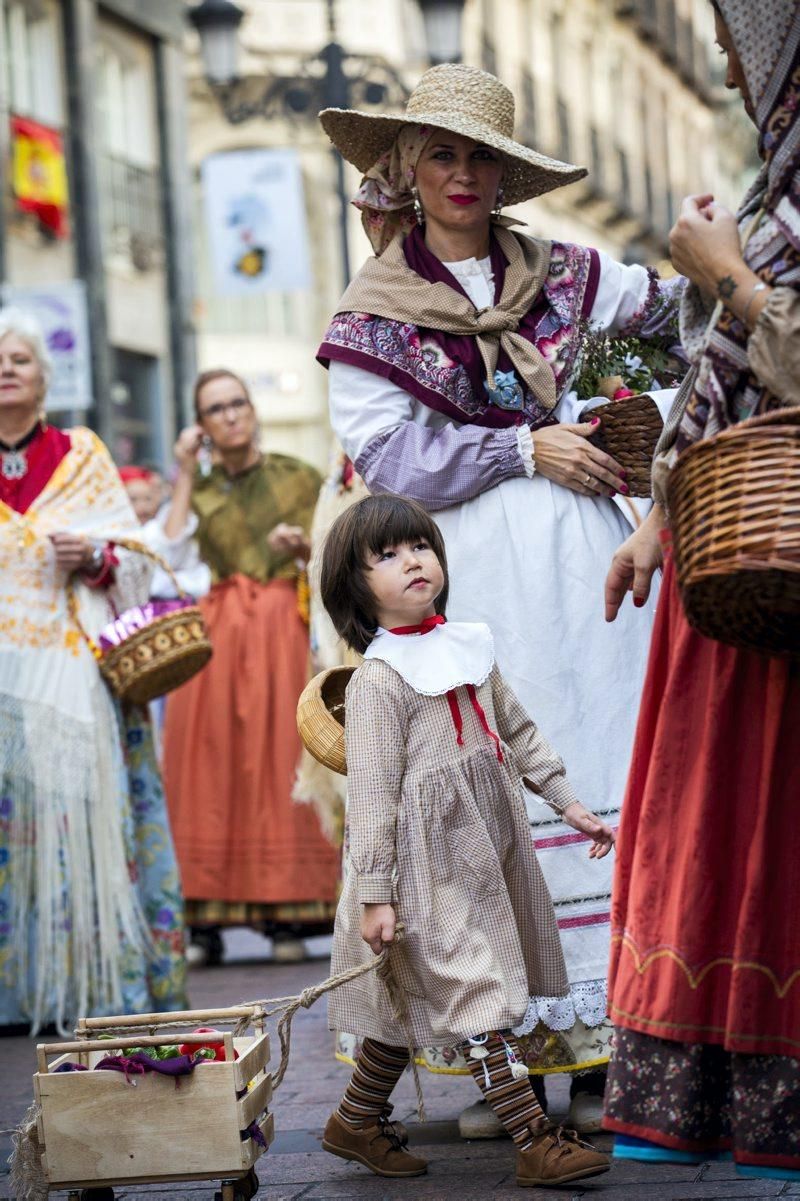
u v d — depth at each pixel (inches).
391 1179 217.9
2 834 339.6
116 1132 198.8
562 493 244.7
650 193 2329.0
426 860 212.1
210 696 450.6
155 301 1346.0
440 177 249.0
